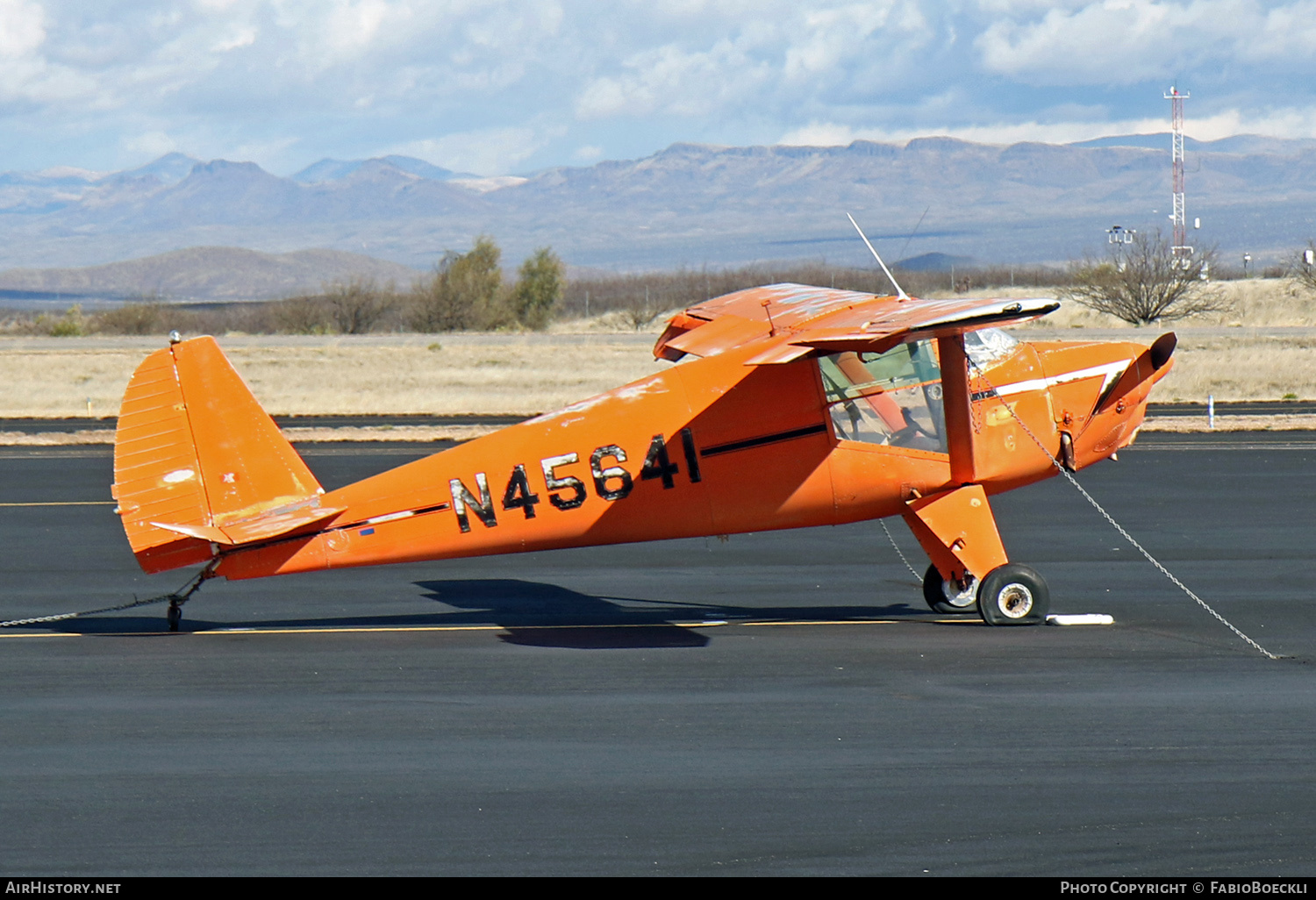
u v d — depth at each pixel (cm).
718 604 3384
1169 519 4656
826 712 2333
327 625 3131
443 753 2128
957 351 2908
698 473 2973
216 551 2908
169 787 1978
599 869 1678
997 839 1761
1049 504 5038
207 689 2528
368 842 1769
